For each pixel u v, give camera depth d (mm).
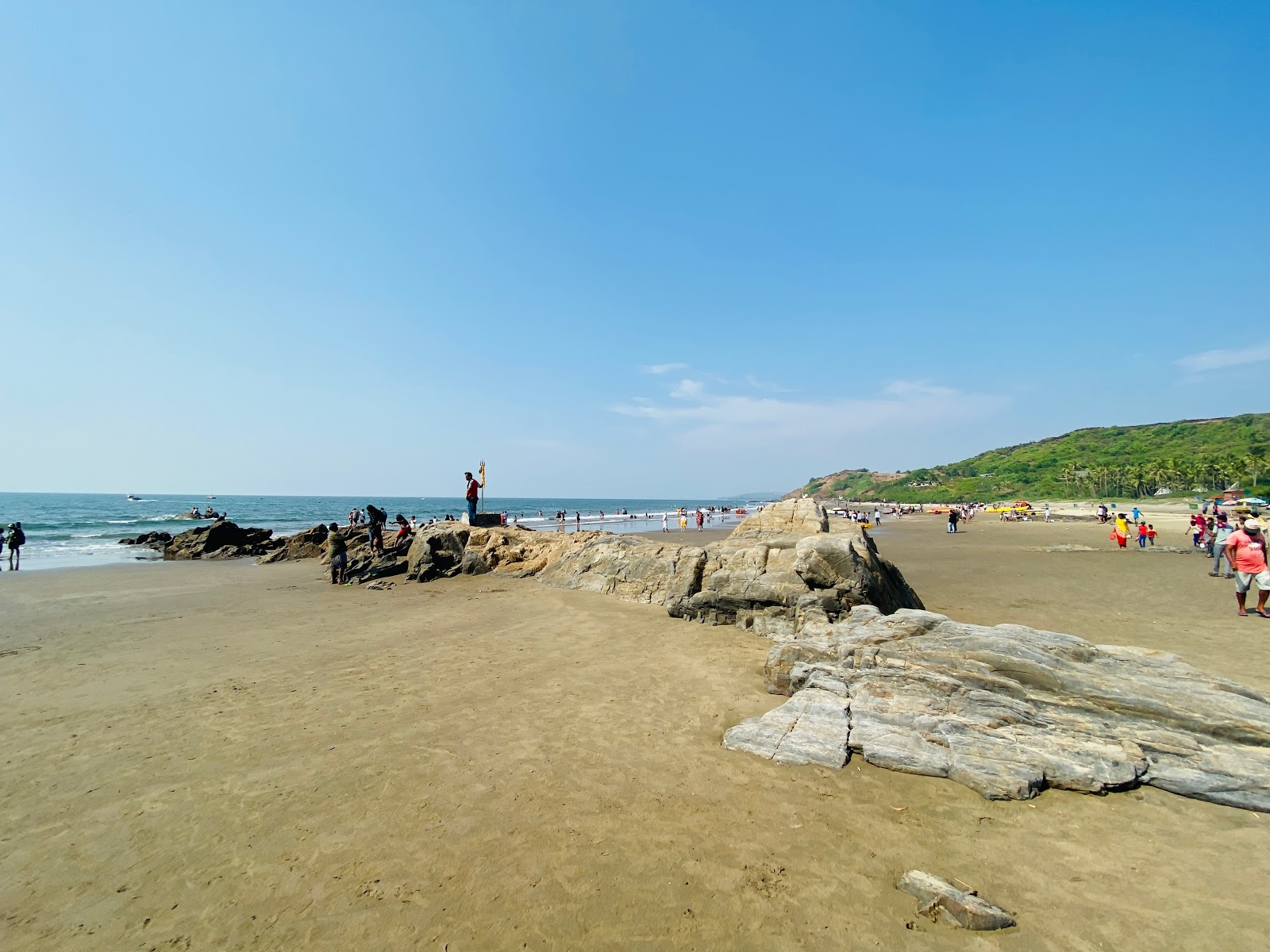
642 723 6520
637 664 8797
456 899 3633
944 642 7391
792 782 5156
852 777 5234
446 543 19453
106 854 4113
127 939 3295
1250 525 12570
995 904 3580
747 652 9461
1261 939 3258
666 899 3635
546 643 10023
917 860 4062
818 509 18391
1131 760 5223
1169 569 20312
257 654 9398
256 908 3557
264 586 17172
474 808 4711
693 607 11742
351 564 19469
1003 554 27125
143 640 10320
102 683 7887
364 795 4914
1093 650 7109
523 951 3199
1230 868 3949
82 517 65125
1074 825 4492
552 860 4027
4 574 20859
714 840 4270
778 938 3311
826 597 10234
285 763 5500
